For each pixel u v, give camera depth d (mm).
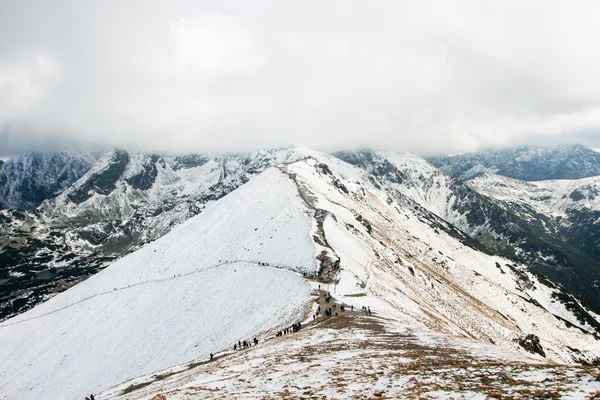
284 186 165750
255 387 20938
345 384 19312
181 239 148625
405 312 67812
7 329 125562
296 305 67375
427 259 185250
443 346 32844
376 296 72125
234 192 183375
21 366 100938
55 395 80375
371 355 27594
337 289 73375
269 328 59625
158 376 48156
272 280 85125
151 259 142000
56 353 99750
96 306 120500
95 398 45906
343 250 100812
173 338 80750
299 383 20781
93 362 87625
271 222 128375
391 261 121625
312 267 86000
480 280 186875
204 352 65625
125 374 74750
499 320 134375
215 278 100750
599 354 159500
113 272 145375
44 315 129250
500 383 16562
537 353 103250
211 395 19844
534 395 14070
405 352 28781
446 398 15375
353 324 47094
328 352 30328
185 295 99562
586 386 14094
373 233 161875
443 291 130500
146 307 103000
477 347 33219
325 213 126438
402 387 17688
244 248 116188
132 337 90438
